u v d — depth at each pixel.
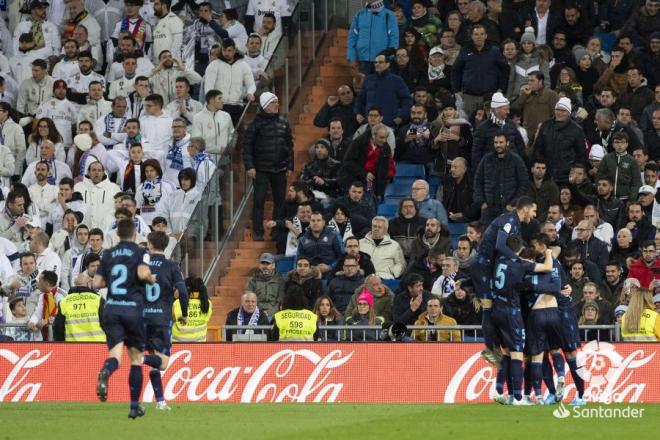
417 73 83.88
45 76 88.38
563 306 53.31
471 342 58.94
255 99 80.69
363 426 45.91
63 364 59.72
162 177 78.56
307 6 88.62
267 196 80.81
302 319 59.97
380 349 59.19
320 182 77.88
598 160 74.88
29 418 49.22
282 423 47.16
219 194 75.12
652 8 87.38
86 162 79.69
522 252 52.94
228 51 84.19
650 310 59.50
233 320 64.94
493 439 41.72
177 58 90.69
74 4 95.00
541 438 42.09
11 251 70.12
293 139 83.94
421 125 79.12
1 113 84.00
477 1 85.06
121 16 96.25
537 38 87.00
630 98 80.56
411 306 63.16
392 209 77.00
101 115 85.69
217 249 74.69
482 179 72.69
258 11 93.69
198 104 84.50
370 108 78.19
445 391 58.72
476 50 81.31
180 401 59.31
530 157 75.25
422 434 43.12
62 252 72.19
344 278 67.38
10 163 81.69
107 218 75.94
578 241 68.31
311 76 88.88
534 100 78.81
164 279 50.31
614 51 81.38
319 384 59.16
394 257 70.88
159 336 50.31
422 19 88.75
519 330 52.53
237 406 56.03
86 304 60.12
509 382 54.44
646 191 71.56
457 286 63.03
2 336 62.47
